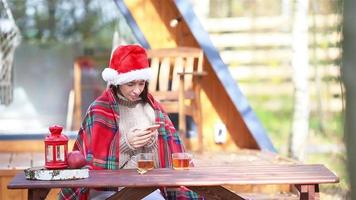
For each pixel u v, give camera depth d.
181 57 6.47
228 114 6.88
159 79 6.50
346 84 6.06
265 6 12.78
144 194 3.22
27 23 8.04
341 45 6.08
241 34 11.57
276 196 5.41
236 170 3.46
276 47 12.02
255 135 6.56
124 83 3.82
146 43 6.86
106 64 8.21
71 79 8.17
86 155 3.79
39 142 6.61
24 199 5.45
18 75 7.98
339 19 7.62
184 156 3.54
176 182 3.12
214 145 6.88
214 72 6.80
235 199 3.26
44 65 8.11
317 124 10.44
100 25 8.13
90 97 8.15
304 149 9.20
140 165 3.49
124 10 6.81
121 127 3.85
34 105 7.98
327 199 7.81
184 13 6.29
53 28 8.16
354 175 6.22
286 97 12.60
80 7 8.13
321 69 10.65
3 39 7.54
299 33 9.26
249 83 12.35
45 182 3.15
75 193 3.59
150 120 3.92
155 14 6.86
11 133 6.63
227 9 12.70
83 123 3.88
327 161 9.77
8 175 5.42
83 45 8.22
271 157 6.06
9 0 7.84
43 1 8.06
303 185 3.29
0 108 7.79
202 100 6.86
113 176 3.30
